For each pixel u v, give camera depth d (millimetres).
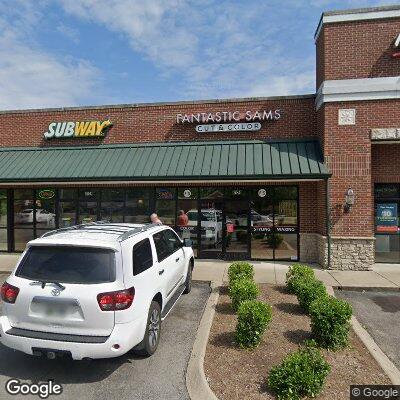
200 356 5000
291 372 4055
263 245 12719
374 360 5039
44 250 4770
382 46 11398
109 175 12234
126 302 4445
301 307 6973
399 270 11258
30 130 14602
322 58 12016
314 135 12742
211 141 13281
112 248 4625
